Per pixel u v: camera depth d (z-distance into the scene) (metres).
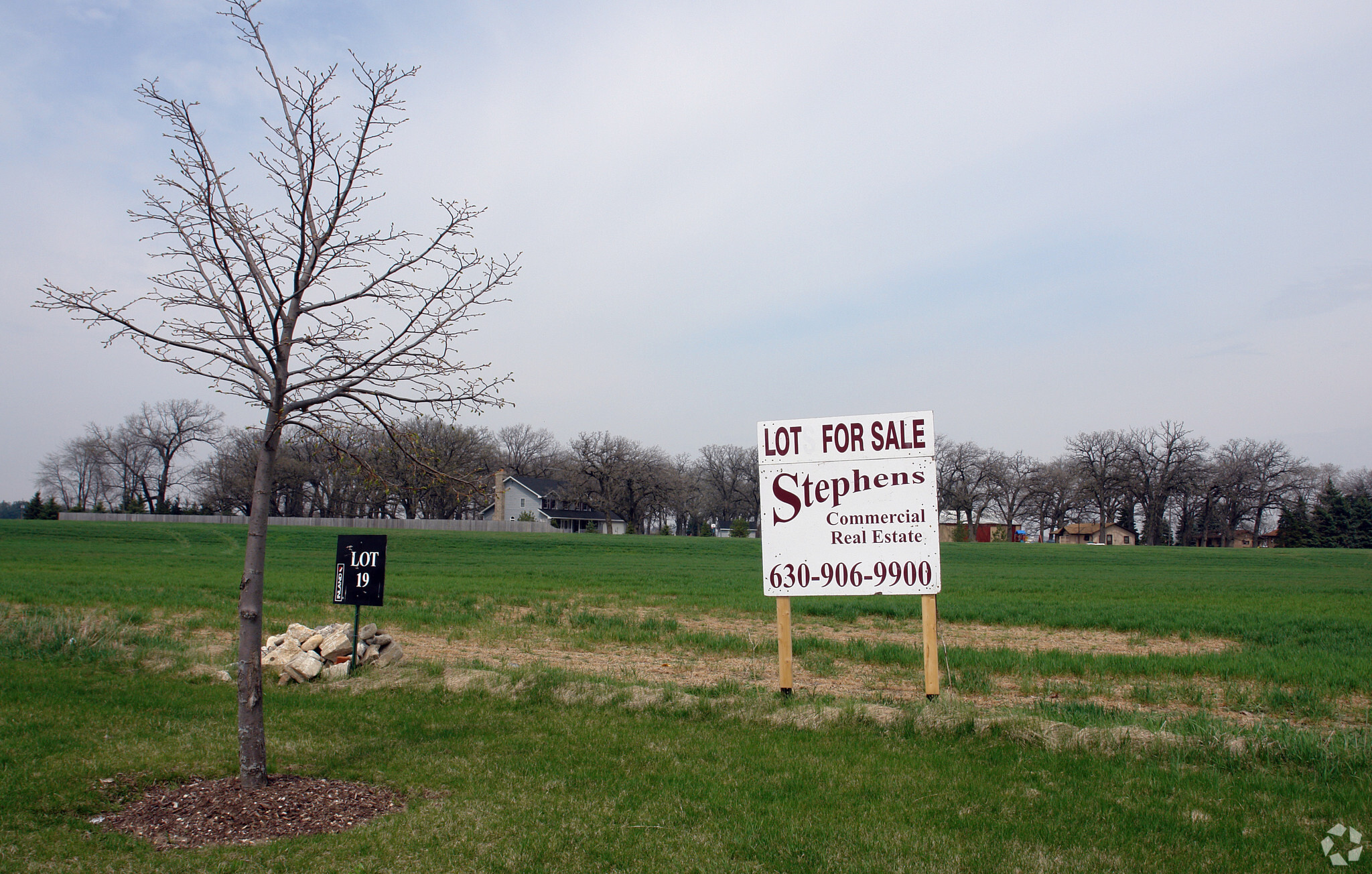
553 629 17.64
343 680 11.28
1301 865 5.20
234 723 8.77
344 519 105.31
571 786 6.73
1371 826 5.91
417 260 7.12
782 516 10.12
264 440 6.53
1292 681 12.44
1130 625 20.31
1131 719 8.84
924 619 9.71
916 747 7.95
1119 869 5.14
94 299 6.41
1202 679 12.78
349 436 7.11
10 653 12.38
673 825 5.86
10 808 5.93
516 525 104.75
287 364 6.53
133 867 4.97
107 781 6.67
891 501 9.86
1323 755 7.20
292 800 6.22
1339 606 26.05
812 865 5.20
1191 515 118.56
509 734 8.44
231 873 4.91
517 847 5.40
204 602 20.45
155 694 10.05
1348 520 110.56
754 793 6.58
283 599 21.67
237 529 73.19
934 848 5.46
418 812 6.03
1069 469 121.19
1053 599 28.50
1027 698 11.09
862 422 10.00
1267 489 113.38
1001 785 6.80
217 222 6.55
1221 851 5.43
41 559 38.09
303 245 6.59
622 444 115.00
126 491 119.50
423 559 50.12
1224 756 7.42
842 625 20.34
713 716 9.11
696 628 19.06
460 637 16.31
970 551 76.94
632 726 8.78
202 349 6.49
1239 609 24.72
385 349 7.09
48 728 8.27
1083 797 6.49
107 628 13.84
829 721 8.76
